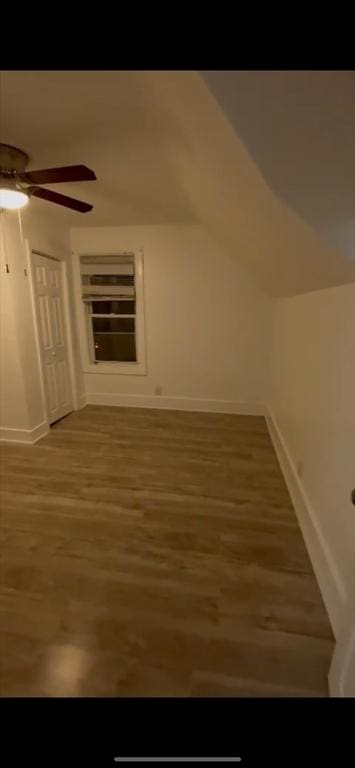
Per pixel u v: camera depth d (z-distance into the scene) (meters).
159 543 2.12
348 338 1.70
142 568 1.92
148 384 4.70
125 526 2.27
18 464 3.12
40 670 1.41
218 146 1.25
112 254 4.29
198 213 3.11
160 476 2.90
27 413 3.52
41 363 3.71
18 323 3.37
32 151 1.98
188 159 1.73
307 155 1.13
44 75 1.24
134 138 1.81
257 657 1.45
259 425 4.10
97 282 4.42
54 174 1.89
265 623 1.60
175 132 1.55
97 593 1.76
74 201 2.29
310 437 2.26
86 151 1.97
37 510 2.44
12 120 1.64
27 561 1.98
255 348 4.31
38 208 3.34
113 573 1.89
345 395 1.69
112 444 3.55
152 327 4.48
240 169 1.28
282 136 1.09
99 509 2.45
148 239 4.20
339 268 1.56
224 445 3.54
